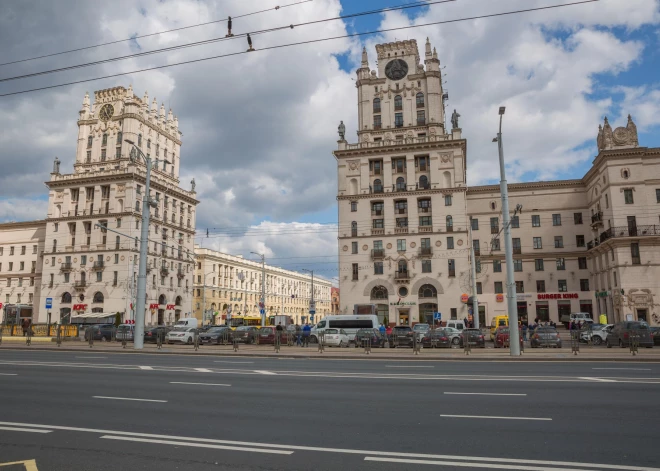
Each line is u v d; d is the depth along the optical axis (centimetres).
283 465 642
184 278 8444
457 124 6512
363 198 6525
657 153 5294
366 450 705
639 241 5131
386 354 2597
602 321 4822
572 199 6481
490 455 672
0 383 1434
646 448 699
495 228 6669
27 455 694
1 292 8350
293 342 3700
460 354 2561
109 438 781
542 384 1357
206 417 938
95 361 2212
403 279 6175
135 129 7944
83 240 7519
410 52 7006
